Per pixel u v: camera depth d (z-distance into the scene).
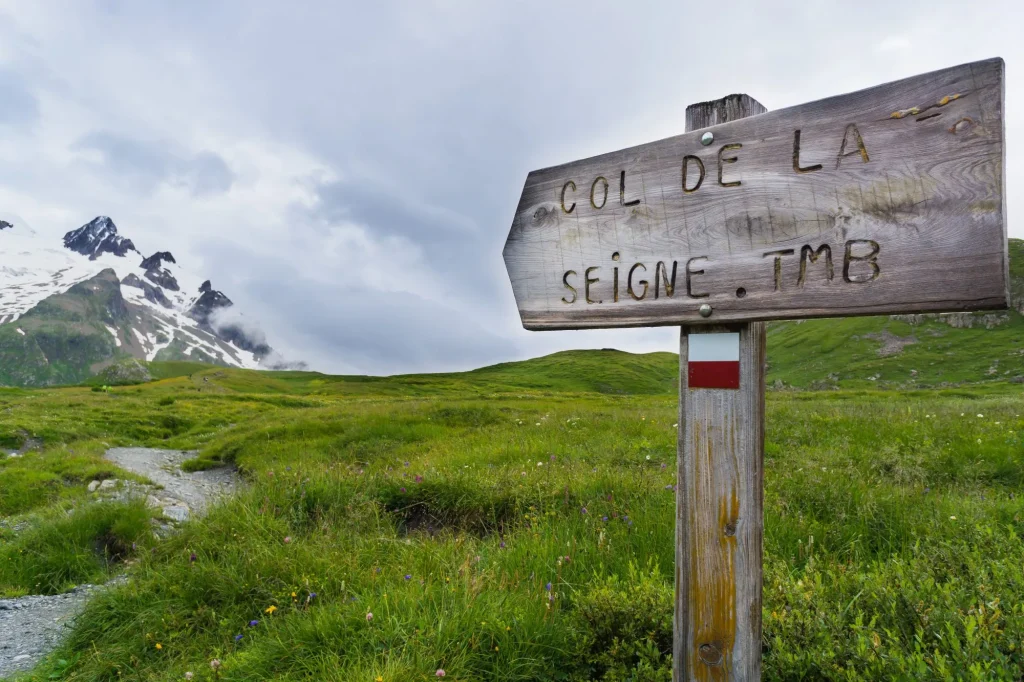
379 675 3.09
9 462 14.45
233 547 5.70
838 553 4.70
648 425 13.84
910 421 11.43
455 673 3.24
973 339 112.12
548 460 9.84
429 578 4.50
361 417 19.50
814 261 2.20
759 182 2.33
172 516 9.39
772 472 7.48
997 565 3.55
